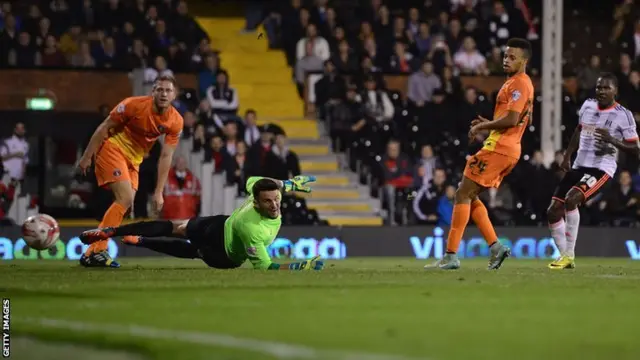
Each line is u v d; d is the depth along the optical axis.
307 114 47.66
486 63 49.16
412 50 48.69
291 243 38.84
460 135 44.97
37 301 15.64
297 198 40.88
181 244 23.77
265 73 49.31
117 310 14.46
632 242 41.03
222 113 44.88
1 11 45.72
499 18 50.53
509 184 43.12
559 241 27.36
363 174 44.72
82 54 46.28
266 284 18.77
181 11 47.59
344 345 11.13
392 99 46.38
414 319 13.63
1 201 40.78
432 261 33.81
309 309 14.71
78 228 37.16
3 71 44.97
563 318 13.91
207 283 18.92
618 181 42.56
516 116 24.28
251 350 10.67
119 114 24.62
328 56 47.97
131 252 37.41
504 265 30.28
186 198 40.19
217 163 41.50
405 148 44.47
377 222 43.22
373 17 49.28
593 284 19.56
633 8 52.53
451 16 50.53
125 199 24.86
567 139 47.25
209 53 46.19
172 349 10.90
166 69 45.00
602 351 10.93
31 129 45.16
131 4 47.78
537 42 50.59
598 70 49.00
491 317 13.94
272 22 50.72
